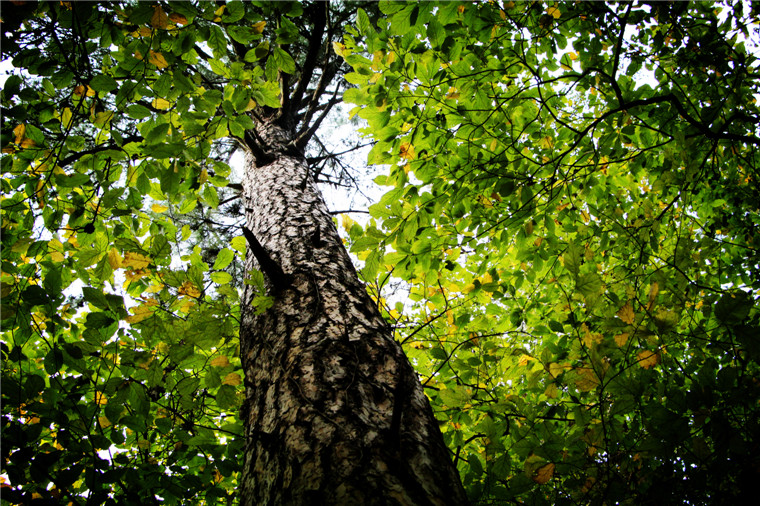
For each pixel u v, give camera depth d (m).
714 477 1.44
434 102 1.85
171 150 1.53
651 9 2.05
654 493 1.49
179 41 1.39
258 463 1.11
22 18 1.33
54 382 1.63
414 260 2.06
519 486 1.60
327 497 0.88
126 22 1.38
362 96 1.79
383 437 1.02
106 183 1.71
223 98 1.60
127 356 1.45
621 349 1.73
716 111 1.93
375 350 1.36
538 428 1.83
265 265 1.65
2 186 1.73
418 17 1.50
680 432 1.39
